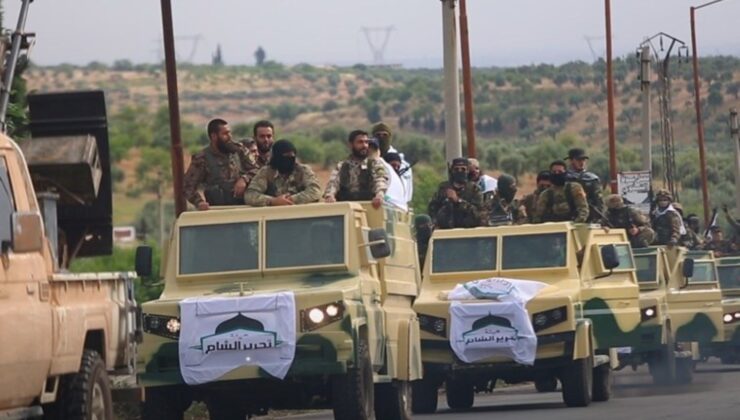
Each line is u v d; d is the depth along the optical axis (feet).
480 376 252.21
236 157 214.69
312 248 199.41
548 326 246.68
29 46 193.06
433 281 260.42
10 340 140.97
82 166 183.93
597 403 254.88
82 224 198.90
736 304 356.38
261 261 199.62
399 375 213.25
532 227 262.26
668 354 306.35
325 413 259.19
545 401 268.41
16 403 144.46
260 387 193.67
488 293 249.14
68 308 153.38
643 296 297.74
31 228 142.82
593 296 263.90
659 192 365.61
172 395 195.83
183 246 202.08
